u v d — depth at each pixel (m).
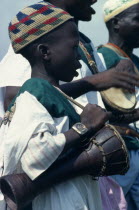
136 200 9.61
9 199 6.81
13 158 6.69
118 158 6.95
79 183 6.91
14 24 7.22
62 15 7.17
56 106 6.83
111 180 8.06
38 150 6.60
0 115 8.47
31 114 6.68
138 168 9.58
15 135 6.66
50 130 6.70
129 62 8.46
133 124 10.05
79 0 8.93
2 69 8.50
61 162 6.84
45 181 6.73
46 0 9.03
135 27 10.27
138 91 10.09
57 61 7.15
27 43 7.16
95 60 9.34
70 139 6.73
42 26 7.13
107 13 10.42
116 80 7.82
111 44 10.23
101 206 7.10
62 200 6.78
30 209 6.90
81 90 7.86
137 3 10.30
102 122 6.93
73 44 7.18
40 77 7.18
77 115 7.05
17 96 6.96
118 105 9.36
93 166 6.89
